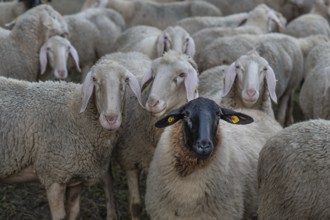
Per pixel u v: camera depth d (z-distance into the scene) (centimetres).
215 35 1201
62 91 709
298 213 572
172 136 594
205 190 589
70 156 686
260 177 622
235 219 614
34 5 1312
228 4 1773
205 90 895
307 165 568
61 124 689
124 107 698
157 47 1058
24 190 898
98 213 849
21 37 1020
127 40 1188
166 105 699
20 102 696
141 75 802
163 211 607
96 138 696
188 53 1054
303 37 1435
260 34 1183
